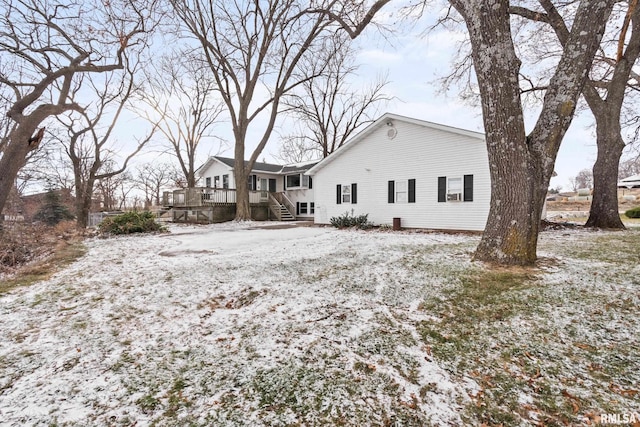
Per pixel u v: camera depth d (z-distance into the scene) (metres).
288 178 24.28
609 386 2.08
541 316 3.16
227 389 2.10
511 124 4.77
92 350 2.66
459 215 11.07
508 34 4.75
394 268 5.10
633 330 2.80
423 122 11.75
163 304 3.78
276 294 4.06
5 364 2.43
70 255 6.96
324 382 2.17
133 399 2.00
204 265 5.74
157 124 17.88
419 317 3.26
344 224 13.75
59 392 2.07
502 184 4.96
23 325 3.19
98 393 2.06
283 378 2.22
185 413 1.87
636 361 2.35
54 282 4.77
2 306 3.73
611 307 3.27
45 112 7.53
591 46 4.46
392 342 2.75
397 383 2.16
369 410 1.89
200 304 3.77
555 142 4.77
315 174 15.86
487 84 4.89
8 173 7.25
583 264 4.87
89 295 4.13
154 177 41.31
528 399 1.97
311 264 5.62
